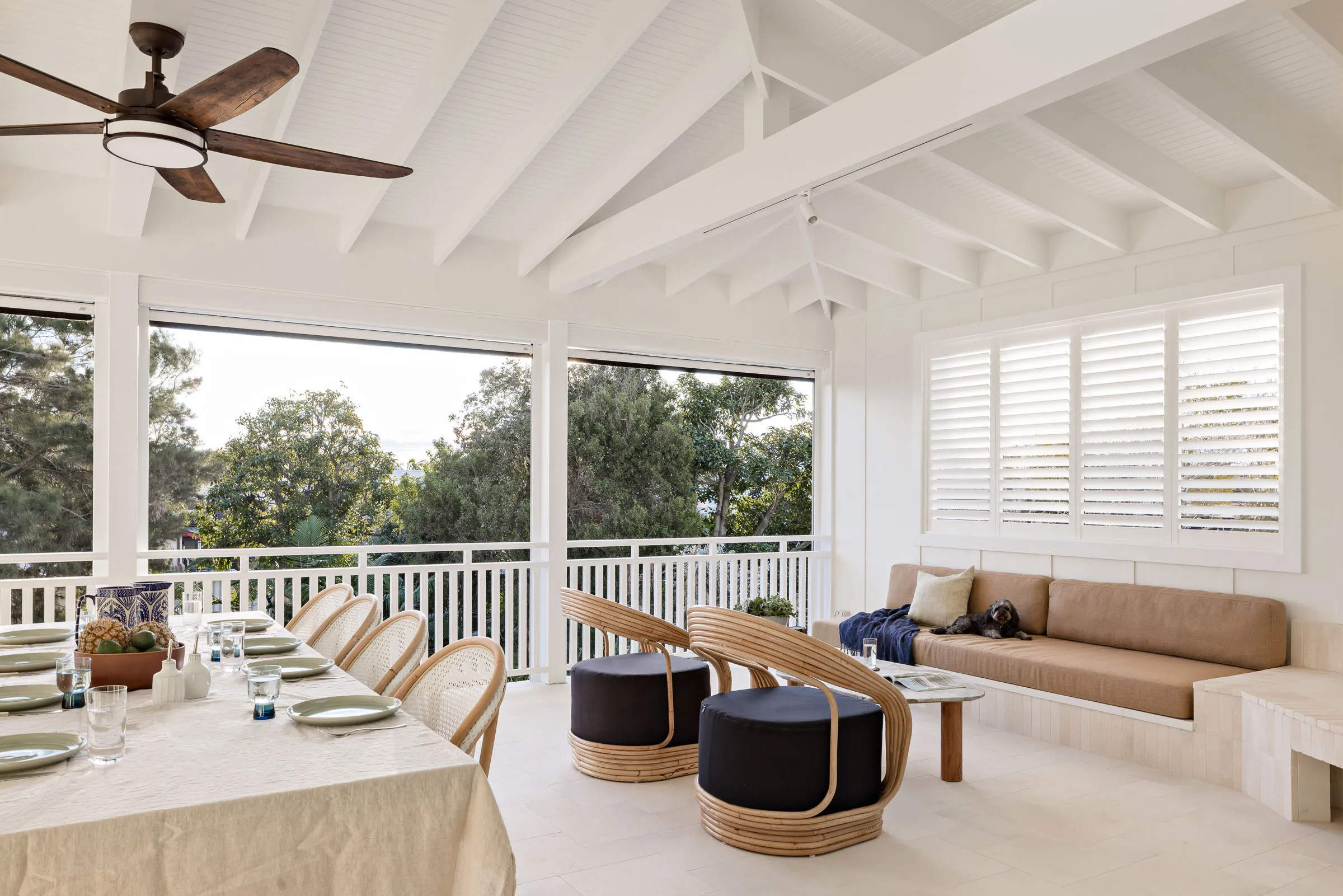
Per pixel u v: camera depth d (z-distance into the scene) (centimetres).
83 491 507
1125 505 553
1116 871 313
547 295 616
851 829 333
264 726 212
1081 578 570
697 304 682
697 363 704
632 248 524
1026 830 351
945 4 372
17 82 395
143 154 278
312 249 540
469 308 588
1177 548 520
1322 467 465
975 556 632
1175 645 493
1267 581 484
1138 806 379
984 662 515
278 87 253
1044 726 482
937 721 524
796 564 741
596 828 348
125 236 487
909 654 563
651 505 1005
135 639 266
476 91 430
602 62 384
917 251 599
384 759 186
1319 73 383
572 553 966
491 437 834
